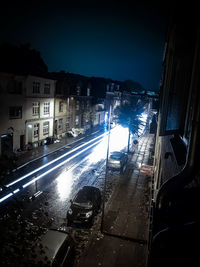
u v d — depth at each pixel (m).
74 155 27.38
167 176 6.36
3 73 21.69
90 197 14.15
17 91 24.47
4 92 22.33
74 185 18.66
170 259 2.79
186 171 3.26
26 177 19.52
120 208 15.45
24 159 24.00
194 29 4.69
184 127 4.95
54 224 12.99
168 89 5.45
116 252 11.01
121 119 30.62
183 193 3.34
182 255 2.72
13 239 5.79
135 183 19.97
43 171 21.36
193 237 2.69
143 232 12.79
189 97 4.53
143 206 15.84
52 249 8.07
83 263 10.10
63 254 8.45
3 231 5.61
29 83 25.92
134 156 29.03
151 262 2.96
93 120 48.28
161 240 2.83
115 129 49.62
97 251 10.99
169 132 5.09
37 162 23.80
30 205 14.85
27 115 26.47
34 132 28.72
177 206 3.39
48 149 28.89
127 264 10.25
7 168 6.43
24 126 26.19
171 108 5.62
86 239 11.89
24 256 6.16
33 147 28.58
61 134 36.06
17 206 6.71
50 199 15.96
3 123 22.70
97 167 23.44
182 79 5.08
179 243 2.74
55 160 24.95
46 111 30.67
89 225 12.95
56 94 32.53
